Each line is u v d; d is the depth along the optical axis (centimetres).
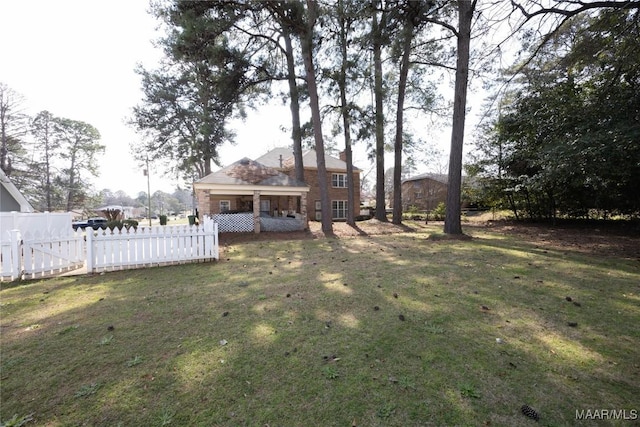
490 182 1739
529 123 1169
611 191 1211
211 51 1310
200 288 500
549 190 1440
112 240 636
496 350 282
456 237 1071
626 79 812
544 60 999
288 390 226
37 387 233
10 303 429
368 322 349
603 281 512
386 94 1633
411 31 1016
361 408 206
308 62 1392
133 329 337
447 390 224
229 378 242
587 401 210
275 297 445
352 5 1023
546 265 638
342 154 2905
